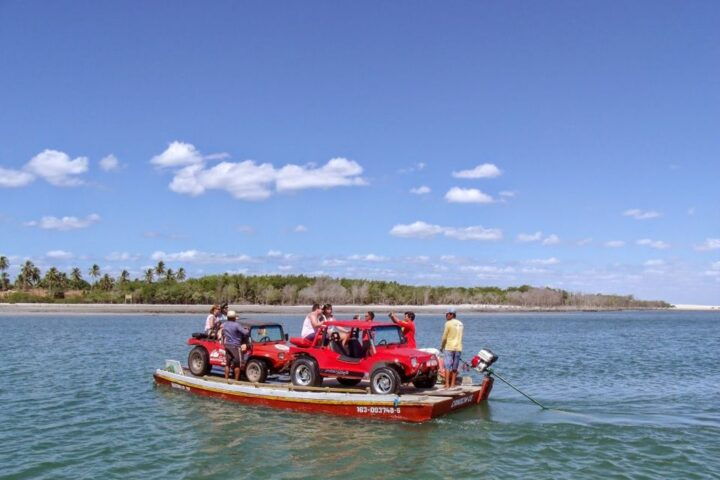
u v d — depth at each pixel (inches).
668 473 446.6
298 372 668.1
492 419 607.5
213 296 5871.1
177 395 742.5
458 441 525.7
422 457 482.0
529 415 628.7
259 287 6102.4
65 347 1505.9
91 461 473.1
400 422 586.2
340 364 638.5
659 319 5462.6
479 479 434.0
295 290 6122.1
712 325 3777.1
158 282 6343.5
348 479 433.7
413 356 614.9
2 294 6053.2
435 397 594.2
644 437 544.4
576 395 768.3
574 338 2121.1
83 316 4249.5
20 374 957.2
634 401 727.1
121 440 534.0
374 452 494.3
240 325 721.0
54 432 562.9
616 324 3905.0
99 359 1203.9
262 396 661.3
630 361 1234.6
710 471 451.2
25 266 6653.5
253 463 467.5
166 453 493.7
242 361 711.1
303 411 633.0
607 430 568.4
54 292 6195.9
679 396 767.7
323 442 522.3
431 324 3585.1
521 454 491.8
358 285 6628.9
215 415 624.7
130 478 433.1
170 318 3961.6
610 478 435.2
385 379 605.6
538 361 1224.2
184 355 1300.4
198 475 440.1
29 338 1860.2
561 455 489.7
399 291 6919.3
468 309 7190.0
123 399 722.2
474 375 973.8
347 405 609.0
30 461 472.7
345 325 642.8
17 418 622.8
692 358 1310.3
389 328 653.3
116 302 5802.2
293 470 451.8
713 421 613.0
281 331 751.1
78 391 784.9
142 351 1400.1
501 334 2409.0
